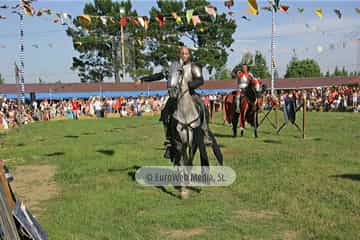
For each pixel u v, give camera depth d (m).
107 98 39.06
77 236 5.60
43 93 45.66
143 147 13.98
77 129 22.81
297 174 8.80
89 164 10.72
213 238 5.49
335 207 6.55
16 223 3.87
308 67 74.69
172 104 7.41
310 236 5.43
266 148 12.74
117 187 8.23
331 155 11.12
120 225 6.03
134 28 24.14
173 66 6.96
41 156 12.66
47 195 7.94
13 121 26.83
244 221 6.11
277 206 6.73
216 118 28.88
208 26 30.39
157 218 6.23
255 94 14.76
